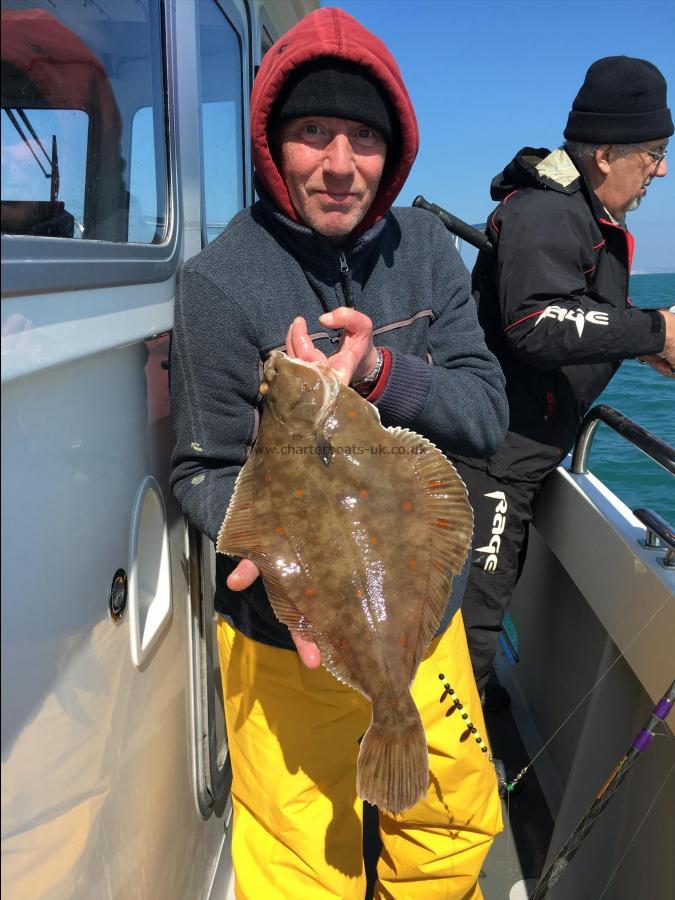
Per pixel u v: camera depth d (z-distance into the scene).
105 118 1.38
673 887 1.90
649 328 2.39
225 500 1.57
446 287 1.84
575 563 2.75
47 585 1.03
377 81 1.48
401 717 1.37
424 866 1.94
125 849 1.36
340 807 1.79
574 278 2.44
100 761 1.23
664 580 2.07
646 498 5.25
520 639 3.59
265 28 3.20
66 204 1.22
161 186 1.68
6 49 1.01
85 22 1.28
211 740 1.96
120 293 1.27
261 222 1.66
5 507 0.92
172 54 1.68
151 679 1.53
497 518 2.72
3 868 0.92
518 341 2.46
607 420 2.65
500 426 1.84
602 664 2.47
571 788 2.40
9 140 1.02
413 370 1.61
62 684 1.08
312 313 1.66
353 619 1.40
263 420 1.52
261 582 1.63
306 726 1.74
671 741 2.04
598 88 2.46
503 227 2.51
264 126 1.50
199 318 1.55
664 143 2.51
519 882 2.40
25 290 0.90
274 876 1.76
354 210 1.57
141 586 1.56
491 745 3.03
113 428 1.31
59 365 1.02
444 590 1.48
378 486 1.44
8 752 0.92
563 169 2.52
